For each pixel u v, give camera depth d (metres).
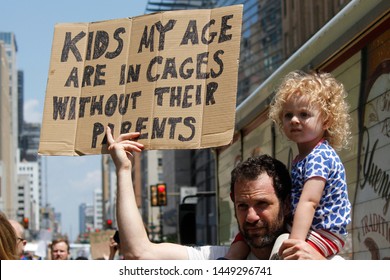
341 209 4.63
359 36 6.48
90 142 5.34
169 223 140.25
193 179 128.38
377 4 6.01
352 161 6.77
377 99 6.18
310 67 7.71
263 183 4.68
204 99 5.17
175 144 5.13
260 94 9.86
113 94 5.39
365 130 6.45
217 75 5.17
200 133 5.12
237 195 4.75
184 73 5.25
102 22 5.57
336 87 4.78
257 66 86.44
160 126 5.19
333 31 7.06
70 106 5.46
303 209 4.51
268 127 9.48
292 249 4.37
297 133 4.71
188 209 17.53
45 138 5.42
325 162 4.59
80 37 5.58
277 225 4.69
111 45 5.50
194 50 5.28
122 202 4.92
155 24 5.40
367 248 6.35
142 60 5.37
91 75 5.48
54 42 5.59
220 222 12.99
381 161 6.07
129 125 5.28
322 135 4.77
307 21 42.31
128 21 5.51
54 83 5.51
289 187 4.77
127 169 5.02
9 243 5.02
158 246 5.01
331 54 7.12
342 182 4.65
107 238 22.03
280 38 78.69
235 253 5.06
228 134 5.03
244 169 4.75
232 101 5.07
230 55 5.16
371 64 6.30
